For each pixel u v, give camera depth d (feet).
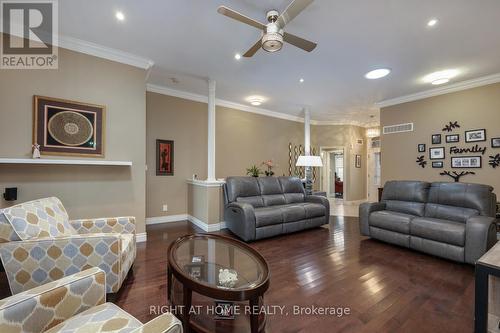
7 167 8.40
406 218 10.46
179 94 15.88
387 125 17.35
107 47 9.98
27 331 3.19
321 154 25.12
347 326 5.37
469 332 5.20
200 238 7.55
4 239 5.62
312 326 5.36
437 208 10.76
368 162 26.27
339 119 23.72
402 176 16.40
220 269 5.85
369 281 7.50
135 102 10.92
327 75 12.85
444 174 14.44
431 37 9.08
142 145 11.12
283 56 10.69
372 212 11.84
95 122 9.88
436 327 5.36
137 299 6.39
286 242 11.54
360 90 15.25
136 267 8.43
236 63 11.50
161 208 15.30
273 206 13.84
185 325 4.71
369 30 8.63
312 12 7.61
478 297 4.88
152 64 11.37
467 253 8.50
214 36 9.18
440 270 8.34
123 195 10.64
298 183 16.17
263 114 20.47
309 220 13.57
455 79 13.34
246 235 11.25
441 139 14.61
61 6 7.38
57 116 9.14
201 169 16.93
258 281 4.94
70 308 3.67
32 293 3.38
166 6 7.42
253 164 19.83
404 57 10.73
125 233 8.14
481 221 8.45
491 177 12.72
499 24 8.21
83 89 9.69
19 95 8.57
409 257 9.55
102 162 9.59
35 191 8.84
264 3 7.25
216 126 17.80
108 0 7.11
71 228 7.12
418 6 7.32
